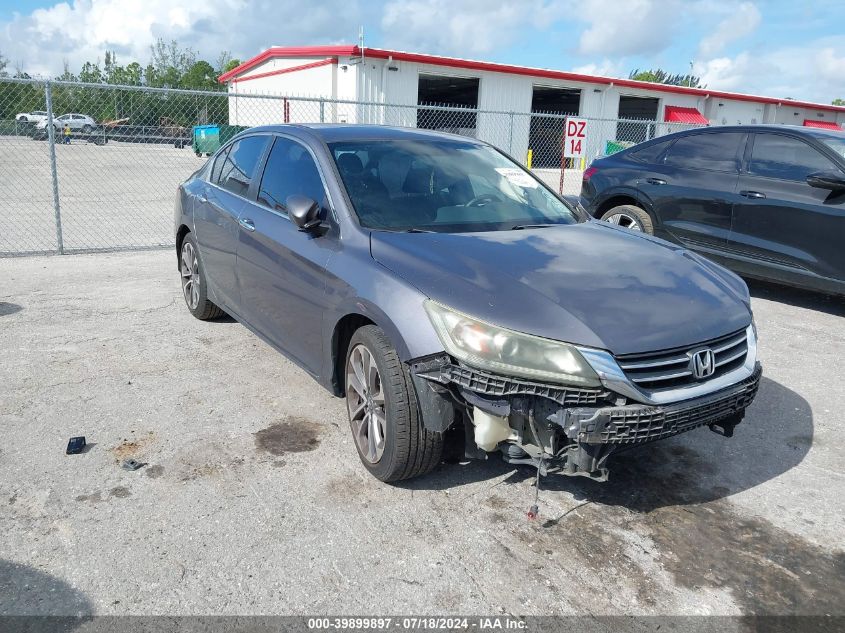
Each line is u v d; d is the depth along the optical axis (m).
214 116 36.84
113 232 10.85
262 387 4.52
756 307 7.02
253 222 4.48
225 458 3.61
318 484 3.39
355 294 3.35
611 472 3.63
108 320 5.84
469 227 3.87
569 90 34.22
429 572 2.79
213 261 5.22
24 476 3.37
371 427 3.40
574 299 2.99
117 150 21.95
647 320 2.96
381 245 3.47
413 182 4.10
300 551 2.88
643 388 2.86
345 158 4.09
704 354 3.02
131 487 3.31
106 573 2.71
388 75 26.89
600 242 3.79
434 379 2.91
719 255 7.19
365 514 3.15
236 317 4.99
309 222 3.72
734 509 3.32
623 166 8.14
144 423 3.96
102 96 15.48
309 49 27.62
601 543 3.02
